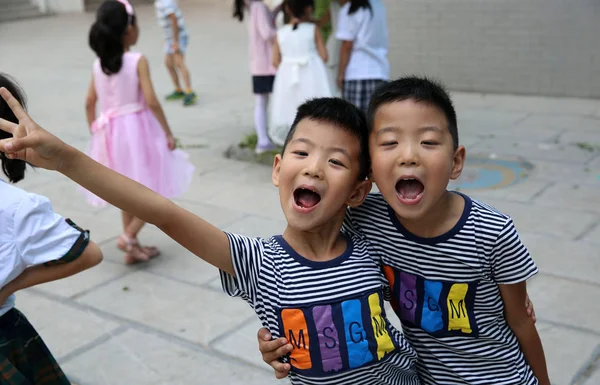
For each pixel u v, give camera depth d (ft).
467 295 5.70
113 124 13.65
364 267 5.64
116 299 12.77
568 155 19.84
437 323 5.78
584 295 11.97
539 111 24.99
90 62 39.50
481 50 27.94
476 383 5.93
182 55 28.45
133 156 13.62
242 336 11.37
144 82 13.57
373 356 5.46
